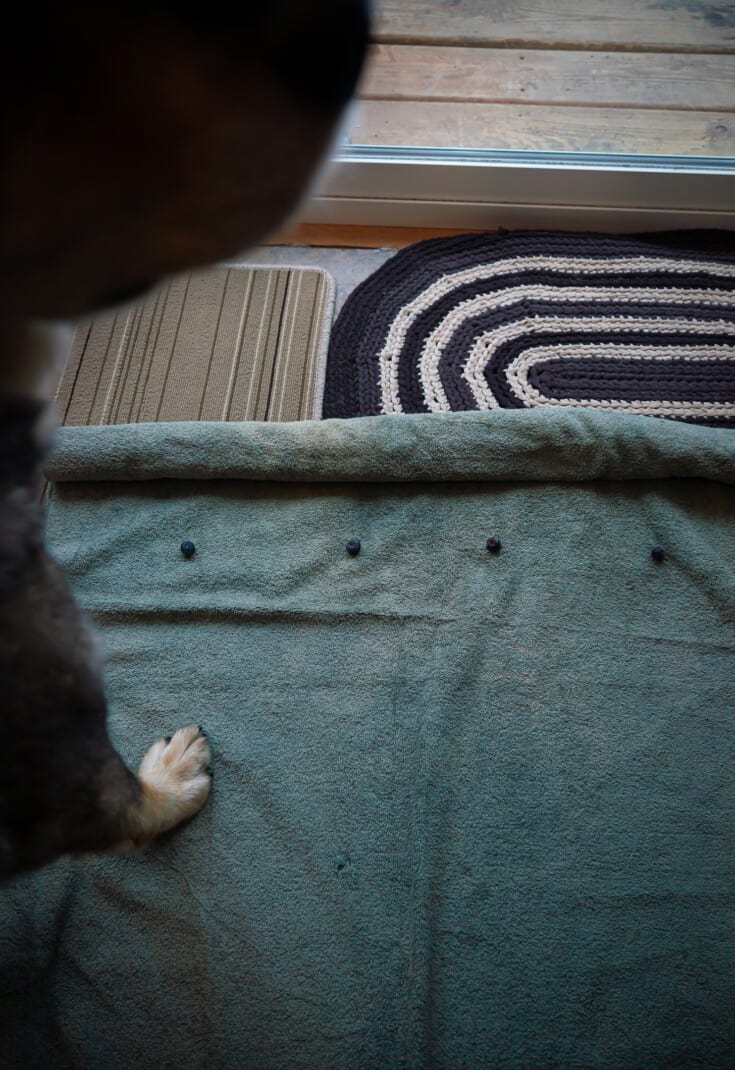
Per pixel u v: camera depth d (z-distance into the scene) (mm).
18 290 430
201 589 1391
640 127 1871
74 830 907
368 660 1331
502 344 1756
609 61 1903
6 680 764
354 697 1304
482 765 1253
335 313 1843
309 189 443
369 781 1243
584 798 1230
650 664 1326
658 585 1386
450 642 1339
